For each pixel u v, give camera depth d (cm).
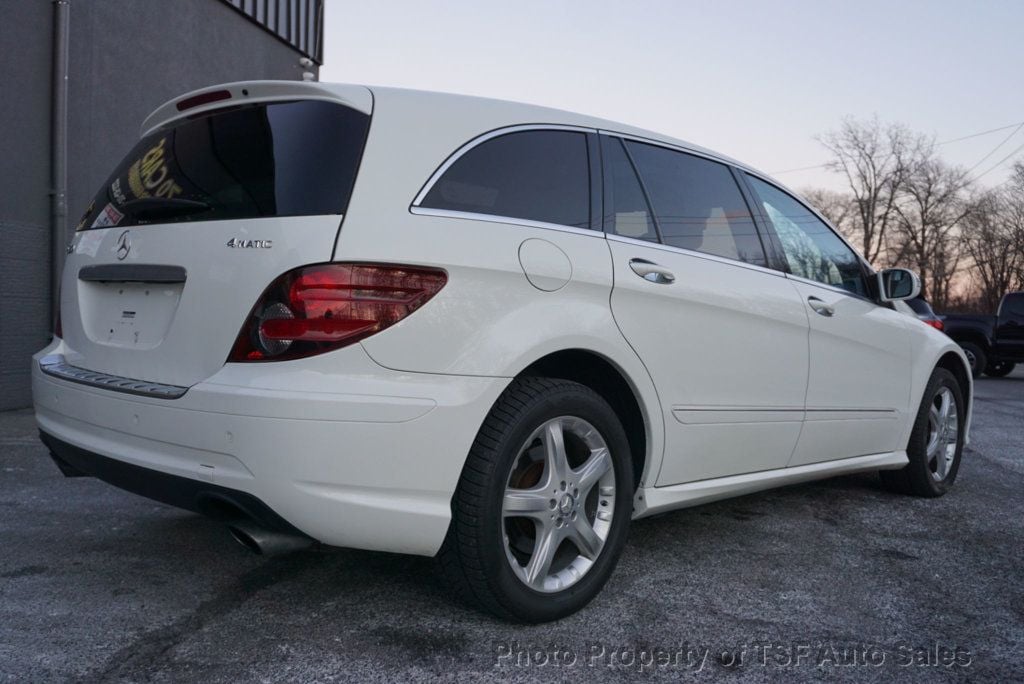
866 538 387
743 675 242
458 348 245
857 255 448
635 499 311
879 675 246
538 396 262
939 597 312
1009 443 695
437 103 274
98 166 759
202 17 895
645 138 340
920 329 466
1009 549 376
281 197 246
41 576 302
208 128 288
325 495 230
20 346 683
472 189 266
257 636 255
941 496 482
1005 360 1600
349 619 270
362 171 246
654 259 310
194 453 242
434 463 240
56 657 237
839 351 398
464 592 260
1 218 662
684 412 316
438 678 232
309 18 1113
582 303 279
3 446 535
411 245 241
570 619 278
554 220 286
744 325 342
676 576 323
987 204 4888
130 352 269
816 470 396
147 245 271
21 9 670
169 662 236
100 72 757
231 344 240
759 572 332
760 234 377
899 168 5194
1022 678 247
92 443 273
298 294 232
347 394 229
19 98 672
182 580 301
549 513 269
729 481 347
